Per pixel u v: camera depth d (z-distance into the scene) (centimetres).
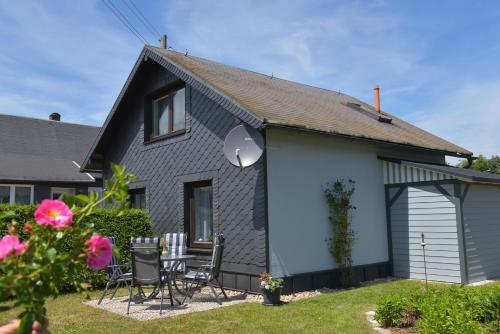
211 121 953
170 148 1068
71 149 2042
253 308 694
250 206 838
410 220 1018
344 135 895
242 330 565
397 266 1036
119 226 969
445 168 1045
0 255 167
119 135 1270
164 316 654
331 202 916
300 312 660
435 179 979
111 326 598
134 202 1229
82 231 190
